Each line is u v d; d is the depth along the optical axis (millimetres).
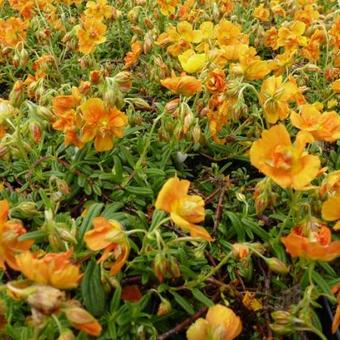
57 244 171
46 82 321
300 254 162
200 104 259
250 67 238
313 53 306
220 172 251
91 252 180
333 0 448
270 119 228
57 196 216
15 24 329
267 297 191
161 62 303
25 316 183
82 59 323
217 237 215
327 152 274
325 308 202
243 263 193
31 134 229
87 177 234
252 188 244
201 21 383
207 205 239
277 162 164
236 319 154
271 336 177
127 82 241
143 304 182
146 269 190
